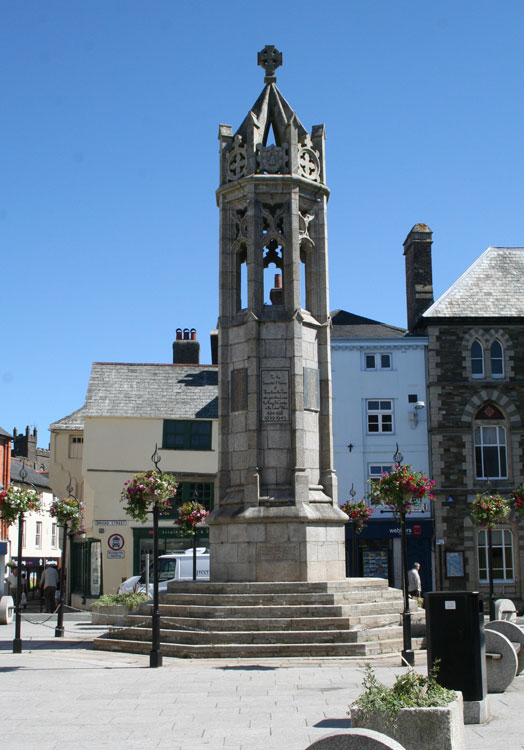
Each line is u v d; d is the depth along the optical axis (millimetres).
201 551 35562
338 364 41469
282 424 21688
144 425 44188
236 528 21125
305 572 20609
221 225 23359
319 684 14383
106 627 28578
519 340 41281
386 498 19547
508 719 11406
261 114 23656
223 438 22344
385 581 21453
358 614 19188
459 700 9266
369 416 41250
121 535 42500
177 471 43812
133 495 18859
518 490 28109
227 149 23734
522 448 40438
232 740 10242
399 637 19062
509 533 39531
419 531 39406
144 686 14500
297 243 22547
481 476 40500
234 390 22359
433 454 40281
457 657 11328
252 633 18281
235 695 13438
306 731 10680
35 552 60625
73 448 48031
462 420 40594
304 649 17797
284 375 21875
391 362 41562
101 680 15289
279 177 22594
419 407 40812
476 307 41781
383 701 9062
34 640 23562
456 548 39375
